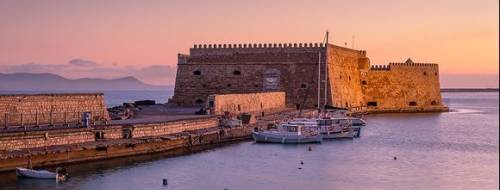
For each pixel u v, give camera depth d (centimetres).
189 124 9162
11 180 6109
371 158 8262
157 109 12756
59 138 7019
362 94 17412
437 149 9306
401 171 7306
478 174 7131
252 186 6334
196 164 7450
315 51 14525
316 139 9806
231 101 11538
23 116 7494
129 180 6406
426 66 18662
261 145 9275
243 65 14825
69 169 6719
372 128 12675
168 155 7969
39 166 6594
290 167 7444
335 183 6562
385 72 17725
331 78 14775
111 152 7356
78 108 8238
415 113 17912
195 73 15050
